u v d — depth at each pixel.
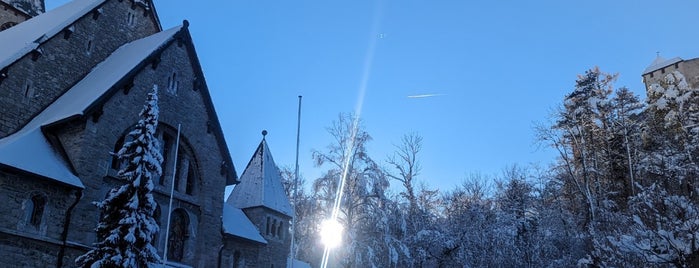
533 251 46.06
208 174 31.56
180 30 32.00
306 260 45.38
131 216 20.97
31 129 25.44
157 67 29.88
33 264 21.91
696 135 51.12
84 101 26.39
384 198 39.91
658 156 49.84
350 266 36.62
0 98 26.33
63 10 35.56
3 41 33.59
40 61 28.97
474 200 52.41
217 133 32.84
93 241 24.08
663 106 59.84
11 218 21.50
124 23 35.44
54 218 23.06
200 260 29.61
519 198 55.75
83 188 24.14
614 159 56.19
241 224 34.75
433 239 43.47
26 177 22.42
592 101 56.00
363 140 40.53
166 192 28.61
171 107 30.09
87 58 32.03
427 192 56.41
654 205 26.42
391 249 38.12
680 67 86.69
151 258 21.80
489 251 45.69
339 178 39.34
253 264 34.25
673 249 23.30
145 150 22.08
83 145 24.98
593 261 31.80
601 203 49.62
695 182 39.41
